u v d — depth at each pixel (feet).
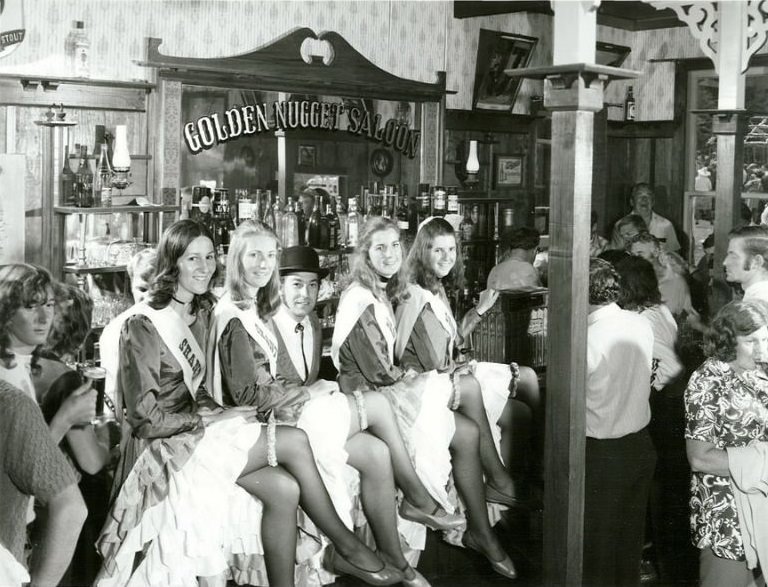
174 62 18.53
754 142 27.61
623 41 29.68
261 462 12.03
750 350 11.87
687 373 20.10
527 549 14.92
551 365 12.34
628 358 13.23
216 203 19.06
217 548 11.86
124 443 12.29
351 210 21.49
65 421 11.30
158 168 18.61
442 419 13.93
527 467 16.89
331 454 12.67
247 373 12.57
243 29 20.06
